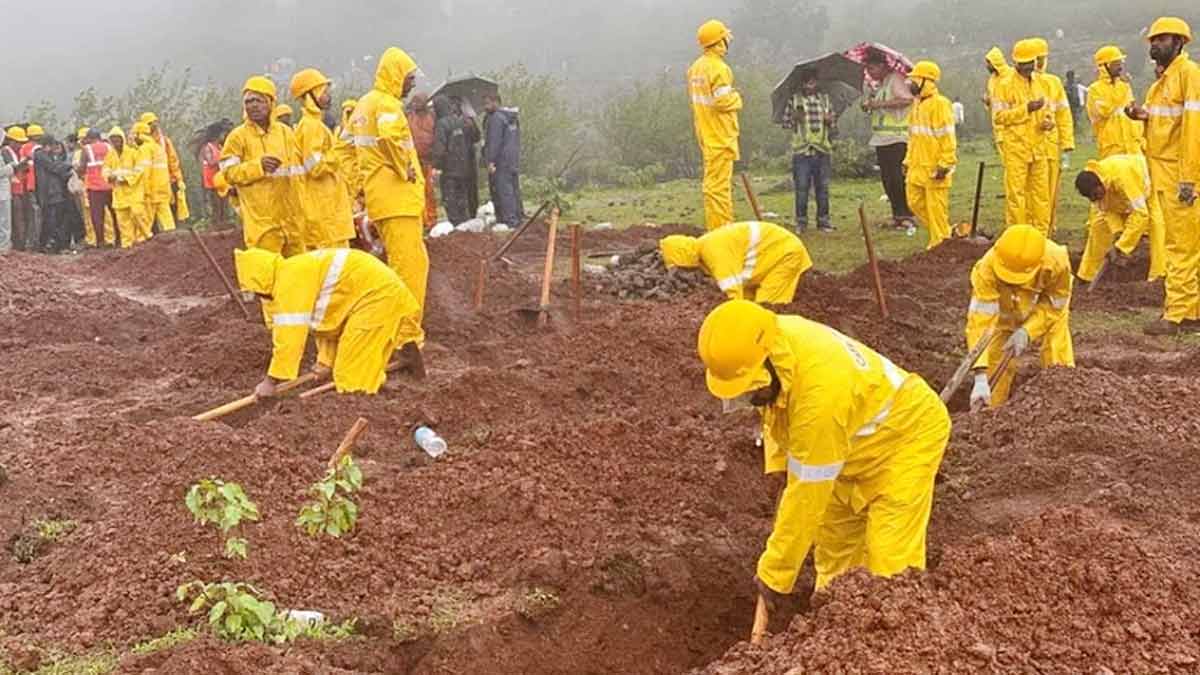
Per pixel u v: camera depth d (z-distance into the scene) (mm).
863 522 6074
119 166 22312
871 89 19812
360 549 6816
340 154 12984
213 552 6625
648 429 8391
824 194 18953
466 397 9656
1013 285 8250
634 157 32156
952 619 5066
